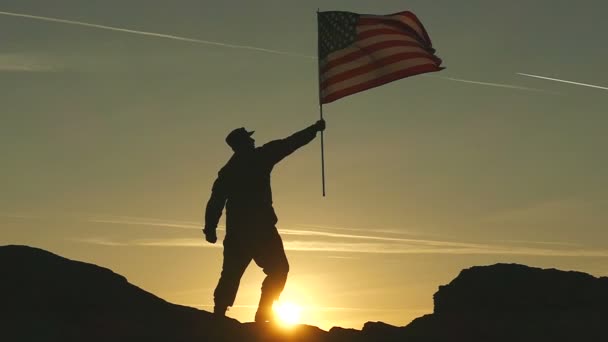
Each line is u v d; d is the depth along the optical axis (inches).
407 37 638.5
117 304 521.0
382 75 624.7
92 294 521.0
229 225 505.7
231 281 509.0
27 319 479.2
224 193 504.1
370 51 629.9
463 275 663.8
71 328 482.6
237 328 505.4
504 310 634.8
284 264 510.6
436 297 666.8
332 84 629.0
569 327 581.9
